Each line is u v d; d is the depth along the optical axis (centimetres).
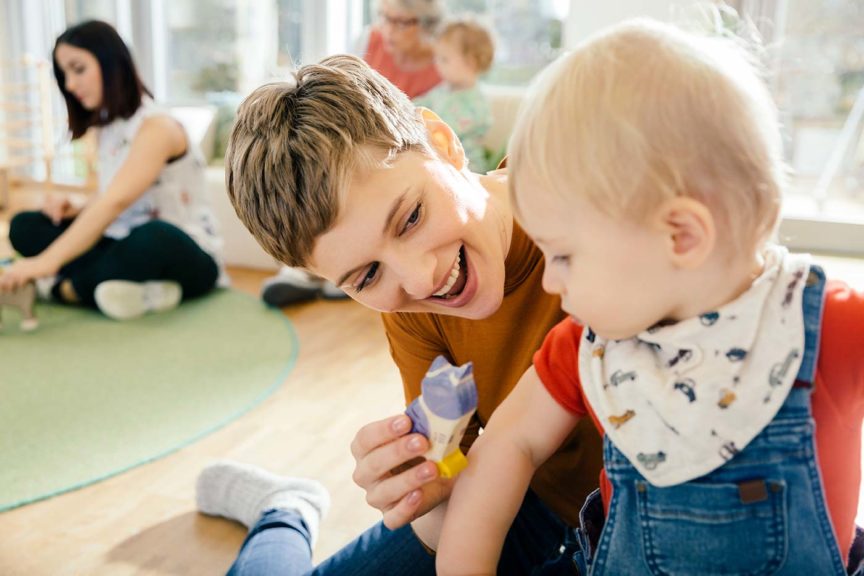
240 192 82
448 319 99
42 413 186
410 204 79
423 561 97
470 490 76
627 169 57
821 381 63
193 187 280
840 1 247
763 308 63
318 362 220
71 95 260
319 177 76
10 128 430
